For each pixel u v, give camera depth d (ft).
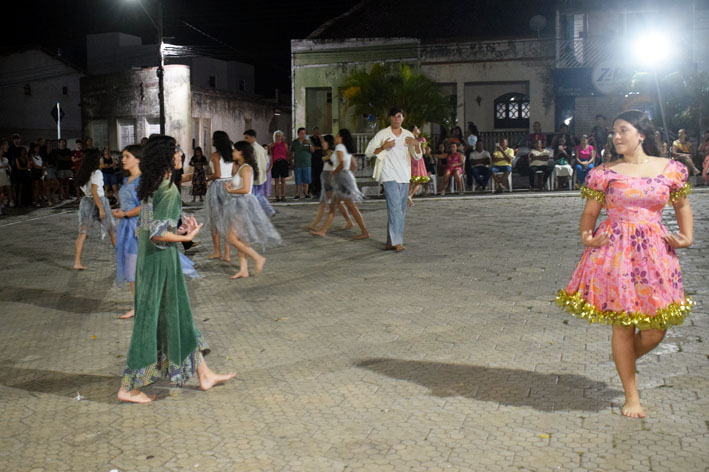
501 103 92.48
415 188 55.31
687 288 24.82
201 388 16.53
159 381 17.13
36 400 16.20
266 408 15.26
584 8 86.33
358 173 84.53
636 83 83.46
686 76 77.61
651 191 13.89
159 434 14.12
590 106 87.51
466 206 54.03
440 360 18.01
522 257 31.83
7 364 18.92
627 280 13.84
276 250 36.24
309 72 96.43
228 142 32.99
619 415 14.32
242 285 28.02
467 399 15.39
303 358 18.56
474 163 66.13
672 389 15.53
